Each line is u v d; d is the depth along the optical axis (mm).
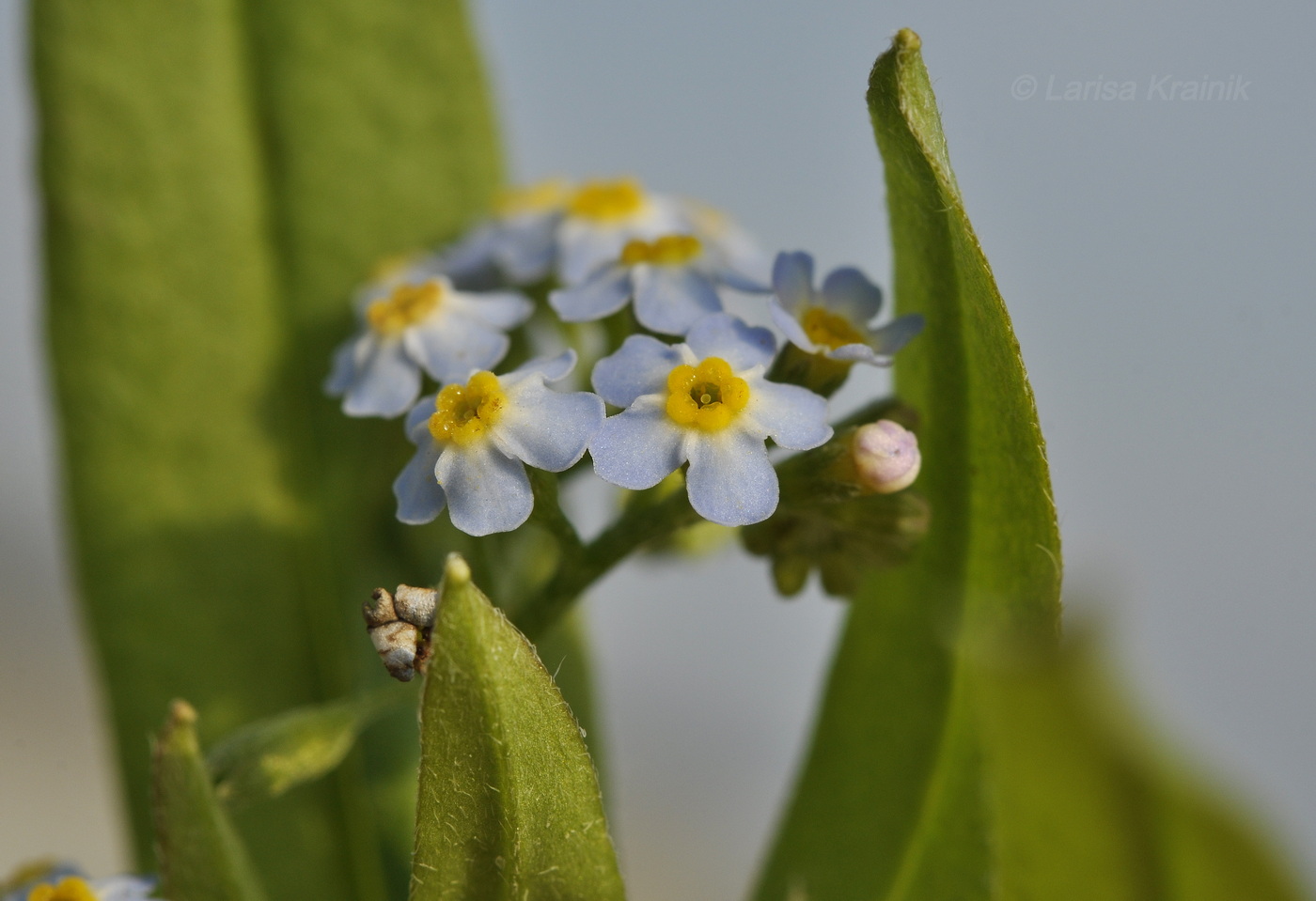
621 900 105
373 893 127
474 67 137
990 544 112
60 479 132
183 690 131
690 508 111
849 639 118
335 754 112
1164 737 93
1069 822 95
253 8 135
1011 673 92
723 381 109
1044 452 107
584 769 104
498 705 102
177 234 134
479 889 105
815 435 108
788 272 113
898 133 107
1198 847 94
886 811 116
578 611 128
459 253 131
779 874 118
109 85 133
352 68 136
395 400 117
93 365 133
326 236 136
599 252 128
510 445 108
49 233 133
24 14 133
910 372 114
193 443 132
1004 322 107
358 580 130
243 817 127
